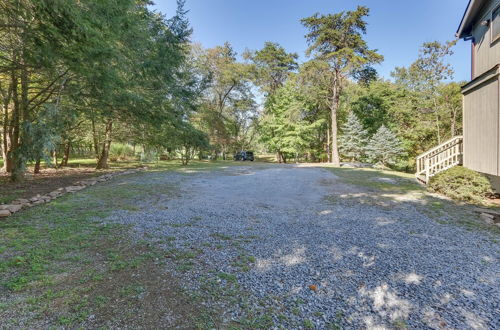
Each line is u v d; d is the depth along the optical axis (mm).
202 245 3459
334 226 4344
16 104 8156
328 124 24688
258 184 8688
